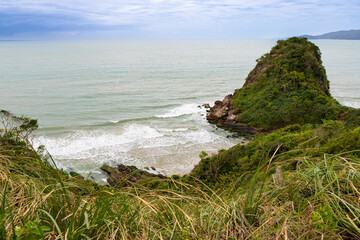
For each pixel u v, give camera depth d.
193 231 1.99
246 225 2.07
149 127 50.09
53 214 1.94
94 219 1.89
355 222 2.02
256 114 54.00
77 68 166.50
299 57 65.31
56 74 136.62
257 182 2.54
